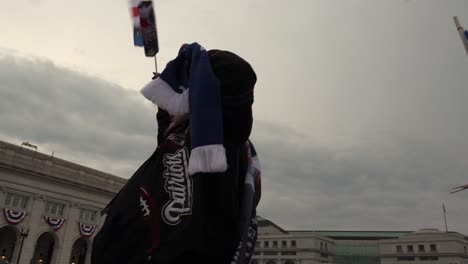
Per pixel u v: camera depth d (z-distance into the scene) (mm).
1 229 48031
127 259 1352
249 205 1519
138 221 1378
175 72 1535
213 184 1313
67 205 51406
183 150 1425
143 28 1815
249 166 1655
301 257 101000
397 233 147250
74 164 54000
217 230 1286
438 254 94062
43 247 52531
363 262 116250
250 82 1483
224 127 1413
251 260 1519
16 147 47594
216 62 1477
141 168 1562
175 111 1463
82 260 52406
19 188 46375
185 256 1240
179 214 1305
